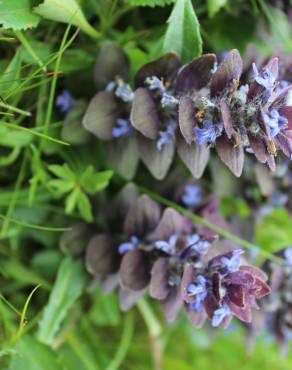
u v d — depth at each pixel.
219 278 0.33
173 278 0.36
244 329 0.42
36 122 0.37
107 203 0.39
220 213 0.41
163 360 0.45
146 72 0.35
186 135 0.33
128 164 0.37
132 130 0.37
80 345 0.41
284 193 0.41
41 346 0.38
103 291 0.38
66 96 0.38
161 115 0.35
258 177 0.39
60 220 0.39
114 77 0.37
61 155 0.39
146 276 0.37
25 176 0.39
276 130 0.32
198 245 0.35
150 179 0.40
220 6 0.38
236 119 0.33
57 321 0.38
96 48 0.38
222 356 0.47
